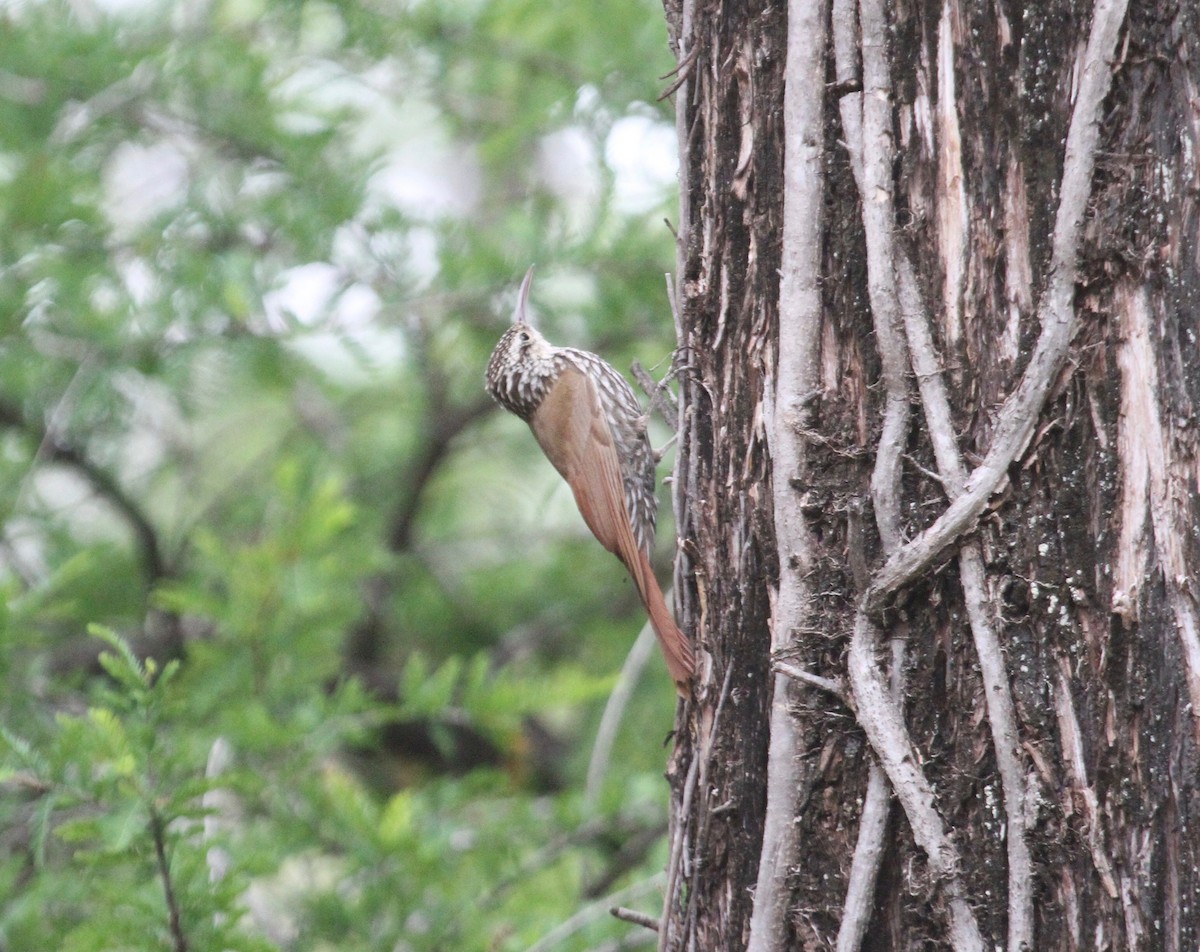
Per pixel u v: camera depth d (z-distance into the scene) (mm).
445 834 8992
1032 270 4395
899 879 4555
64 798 6871
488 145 12414
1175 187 4289
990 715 4371
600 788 9922
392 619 15844
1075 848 4285
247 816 9125
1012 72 4430
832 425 4754
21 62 11797
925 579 4508
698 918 5320
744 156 5152
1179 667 4230
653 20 11852
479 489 17203
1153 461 4277
